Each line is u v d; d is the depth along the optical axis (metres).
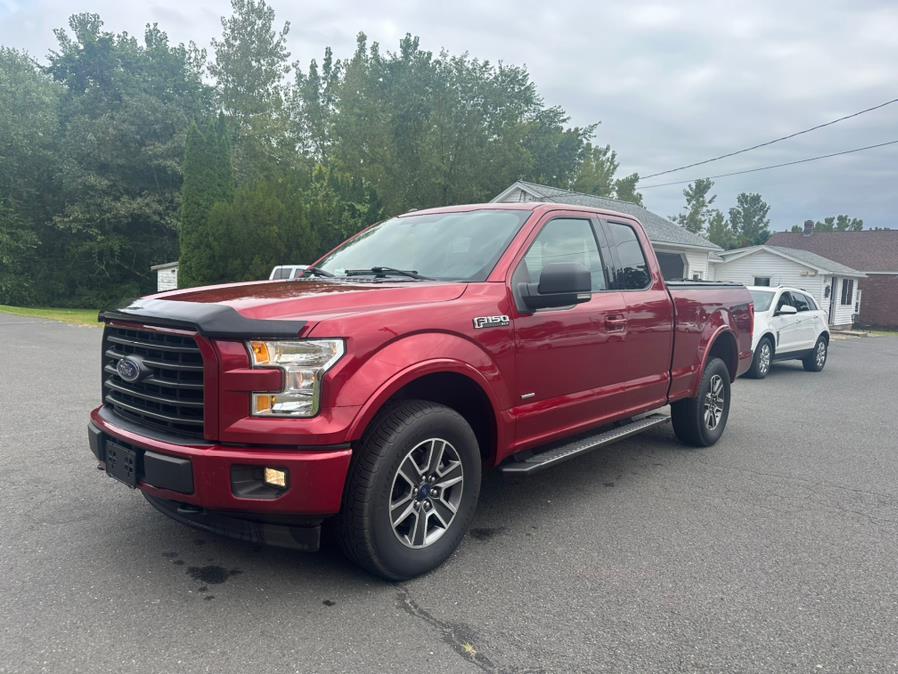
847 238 41.41
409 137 36.97
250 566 3.48
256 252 18.84
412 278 4.00
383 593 3.24
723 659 2.75
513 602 3.19
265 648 2.72
